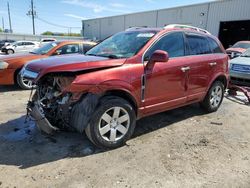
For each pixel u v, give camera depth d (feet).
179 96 14.23
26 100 19.53
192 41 15.19
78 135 12.88
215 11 73.31
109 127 11.24
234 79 24.41
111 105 10.94
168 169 10.11
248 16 65.00
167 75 13.05
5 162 10.22
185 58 14.28
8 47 81.25
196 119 16.26
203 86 15.93
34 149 11.37
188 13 81.92
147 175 9.66
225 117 16.93
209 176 9.76
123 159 10.74
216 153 11.64
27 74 11.00
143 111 12.46
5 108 17.28
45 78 11.34
